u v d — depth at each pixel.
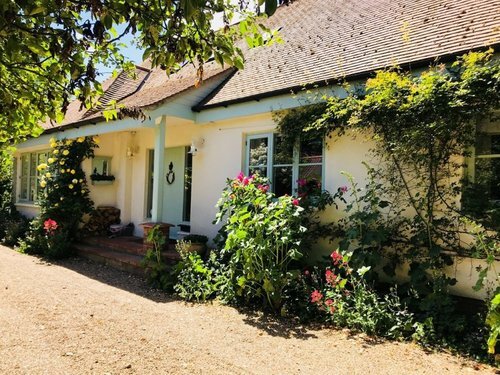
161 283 6.88
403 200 5.82
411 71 6.00
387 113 5.53
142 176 11.05
